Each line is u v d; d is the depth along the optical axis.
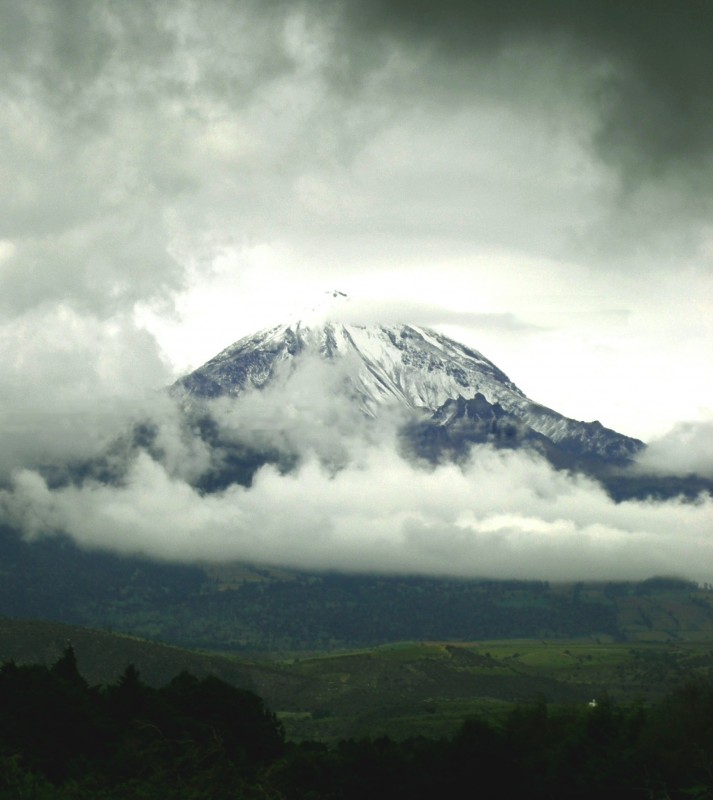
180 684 105.06
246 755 88.88
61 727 77.50
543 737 99.12
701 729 89.25
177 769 57.69
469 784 87.00
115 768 66.00
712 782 66.12
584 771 84.69
